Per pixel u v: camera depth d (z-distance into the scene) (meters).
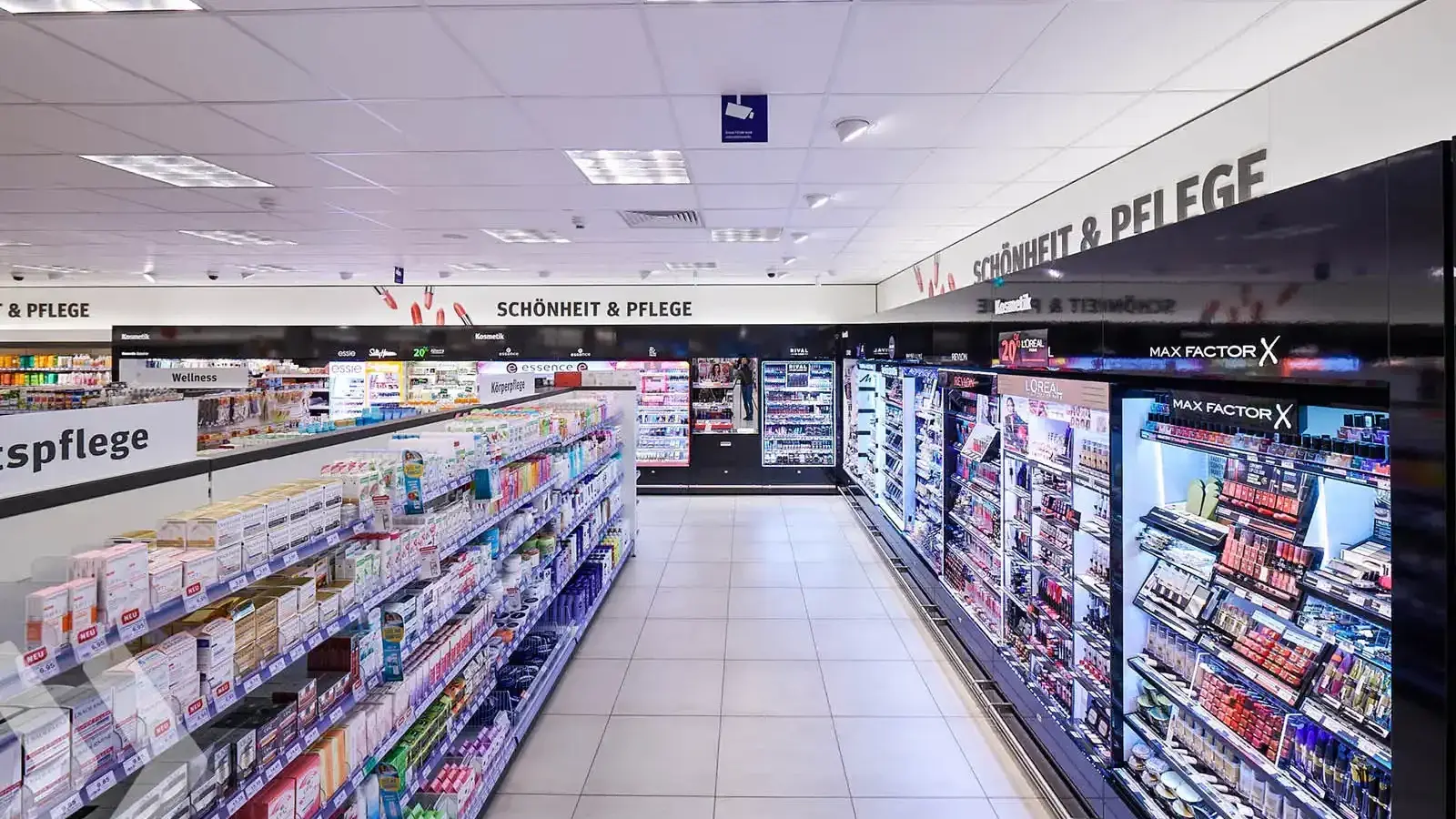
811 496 12.37
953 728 4.57
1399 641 1.90
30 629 1.51
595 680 5.28
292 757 2.24
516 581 4.56
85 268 9.88
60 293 12.42
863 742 4.41
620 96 3.56
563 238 7.60
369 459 3.02
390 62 3.14
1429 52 2.56
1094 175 4.97
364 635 2.70
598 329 12.26
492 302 12.34
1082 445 3.79
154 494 2.22
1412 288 1.82
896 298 10.80
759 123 3.73
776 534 9.66
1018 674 4.34
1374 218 1.93
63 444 2.12
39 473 2.05
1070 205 5.30
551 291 12.31
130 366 8.34
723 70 3.25
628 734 4.51
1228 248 2.54
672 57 3.11
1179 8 2.68
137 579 1.73
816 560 8.44
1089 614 3.78
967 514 5.77
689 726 4.61
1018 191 5.57
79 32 2.84
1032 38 2.94
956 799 3.83
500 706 4.16
